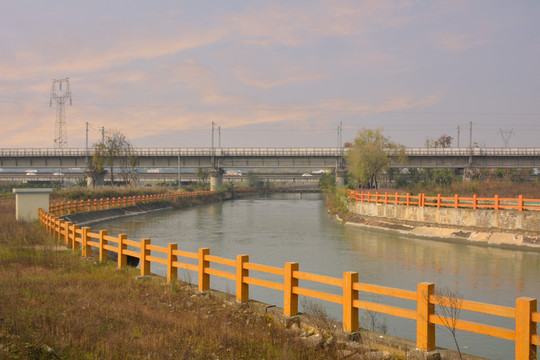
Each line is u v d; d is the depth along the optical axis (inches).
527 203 1333.7
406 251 1051.3
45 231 1020.5
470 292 661.3
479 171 3174.2
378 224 1523.1
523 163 3038.9
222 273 437.1
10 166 3516.2
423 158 3080.7
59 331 306.5
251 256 975.6
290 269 363.6
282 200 3496.6
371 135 2568.9
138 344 296.2
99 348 283.1
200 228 1523.1
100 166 3051.2
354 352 290.8
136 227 1541.6
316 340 310.0
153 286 496.4
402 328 513.7
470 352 450.0
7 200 1927.9
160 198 2529.5
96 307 386.6
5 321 305.4
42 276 523.5
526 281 731.4
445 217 1304.1
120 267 597.0
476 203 1232.8
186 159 3575.3
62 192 2274.9
